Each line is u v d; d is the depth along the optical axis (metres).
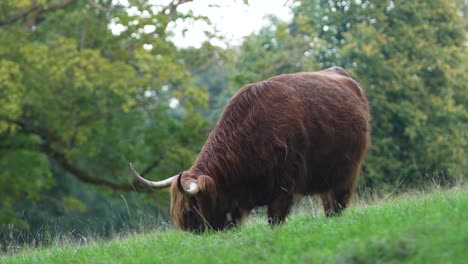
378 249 9.30
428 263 8.67
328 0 37.53
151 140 35.44
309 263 9.59
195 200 13.89
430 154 32.66
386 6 36.28
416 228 9.87
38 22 44.47
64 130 34.72
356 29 35.81
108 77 32.97
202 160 14.41
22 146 36.38
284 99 14.63
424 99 35.12
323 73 16.48
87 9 37.97
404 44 35.81
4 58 33.69
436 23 37.66
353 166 15.95
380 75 34.81
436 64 35.97
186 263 10.95
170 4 34.88
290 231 12.47
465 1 48.16
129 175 36.06
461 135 35.41
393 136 34.34
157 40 34.25
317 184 15.47
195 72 38.44
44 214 34.00
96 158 37.16
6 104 30.58
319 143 14.99
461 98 37.81
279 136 14.24
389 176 31.39
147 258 11.77
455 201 12.34
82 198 50.28
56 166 48.53
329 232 11.50
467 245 8.88
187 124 36.00
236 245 11.79
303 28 35.69
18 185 35.00
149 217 19.25
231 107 14.74
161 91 41.59
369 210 14.47
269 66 35.56
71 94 35.09
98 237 17.20
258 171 14.27
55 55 33.03
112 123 36.84
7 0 34.72
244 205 14.56
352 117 15.70
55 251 15.51
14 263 15.30
